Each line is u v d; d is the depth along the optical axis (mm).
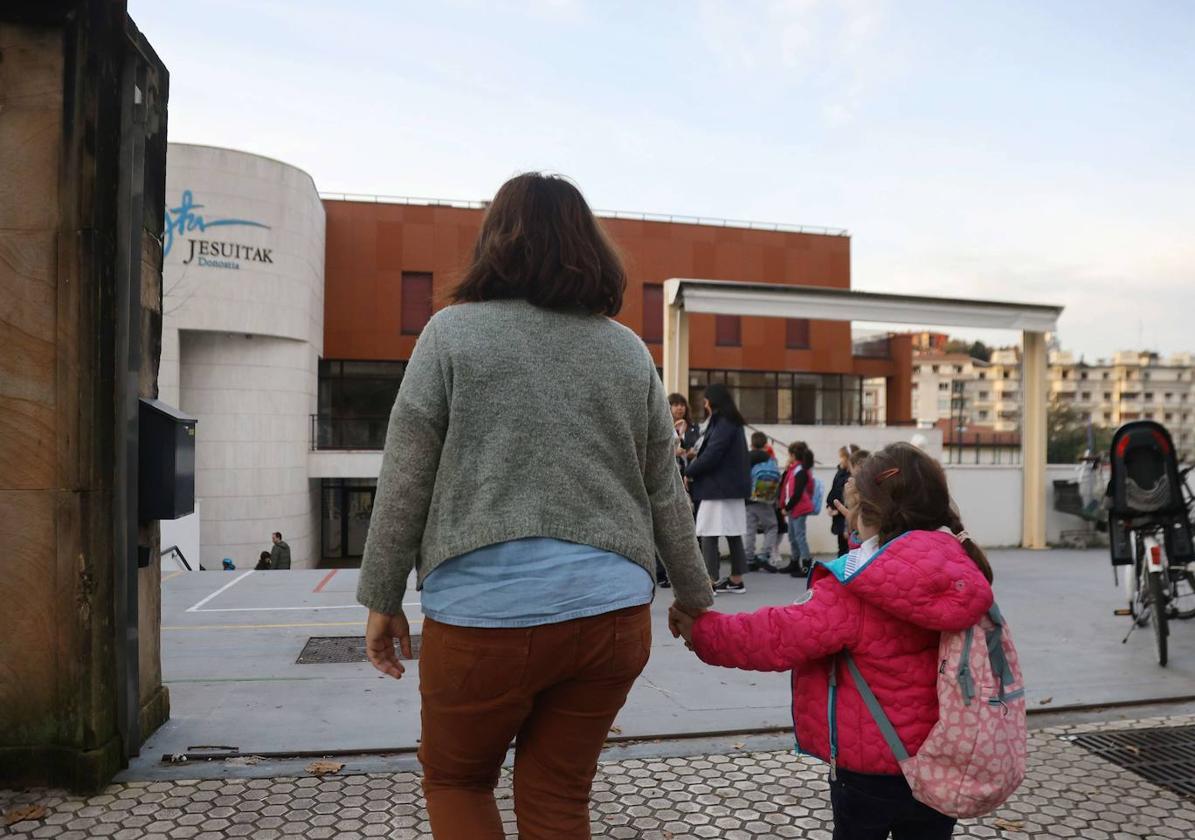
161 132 3613
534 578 1612
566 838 1751
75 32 2922
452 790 1788
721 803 3098
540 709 1768
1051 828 2951
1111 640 5820
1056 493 13156
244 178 25828
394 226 33031
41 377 2984
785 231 37125
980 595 1818
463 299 1843
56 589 3047
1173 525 5676
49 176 2951
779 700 4258
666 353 11547
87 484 3025
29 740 3076
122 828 2803
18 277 2955
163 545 12977
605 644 1662
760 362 37281
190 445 3449
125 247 3145
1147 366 182250
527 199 1802
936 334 149125
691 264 35875
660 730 3807
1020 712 1875
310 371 28812
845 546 9125
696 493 7836
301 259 27375
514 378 1678
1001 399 156375
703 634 2008
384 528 1673
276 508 26812
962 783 1809
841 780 1970
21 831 2770
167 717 3854
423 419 1666
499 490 1642
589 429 1708
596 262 1795
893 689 1896
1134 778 3408
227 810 2955
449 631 1642
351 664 4895
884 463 2061
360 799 3061
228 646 5340
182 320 25109
